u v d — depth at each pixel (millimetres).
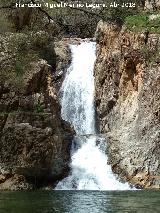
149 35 38062
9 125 32375
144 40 38125
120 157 35312
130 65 38594
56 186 33469
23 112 32938
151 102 35844
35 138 32188
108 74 41125
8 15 40375
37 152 32125
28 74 33938
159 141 34625
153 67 36594
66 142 36312
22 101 33500
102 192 30719
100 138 36969
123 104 38625
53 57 42844
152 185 33719
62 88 43344
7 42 31328
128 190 32438
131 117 37219
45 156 32344
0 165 32062
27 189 32062
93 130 41656
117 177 34688
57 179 34031
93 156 36188
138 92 37438
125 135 36406
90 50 45750
